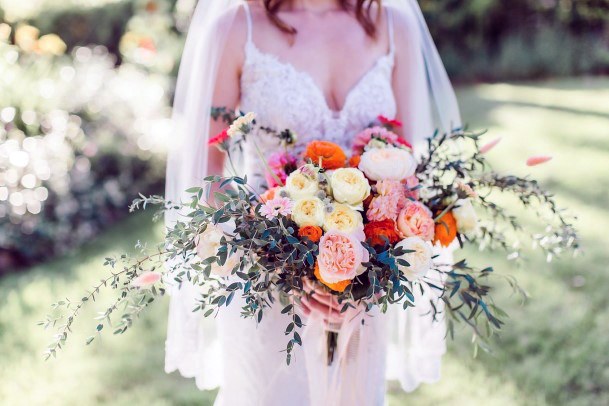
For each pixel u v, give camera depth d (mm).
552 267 4668
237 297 2145
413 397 3484
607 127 8008
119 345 4094
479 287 1909
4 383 3738
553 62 11344
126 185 6332
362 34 2314
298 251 1741
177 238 1777
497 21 11609
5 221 5348
